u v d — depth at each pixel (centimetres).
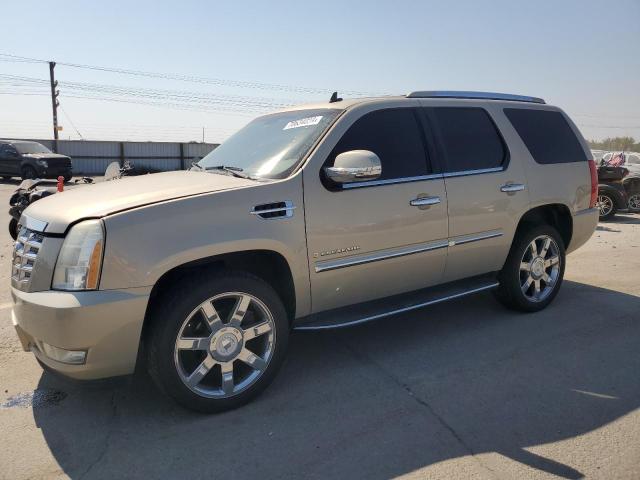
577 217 521
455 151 432
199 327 320
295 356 411
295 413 325
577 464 271
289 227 337
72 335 280
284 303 365
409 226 393
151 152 4009
